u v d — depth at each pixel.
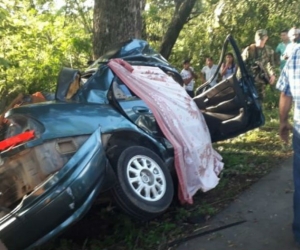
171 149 5.63
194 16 16.78
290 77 4.42
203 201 5.88
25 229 4.16
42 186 4.25
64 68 5.66
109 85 5.63
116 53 6.43
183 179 5.50
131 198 4.81
